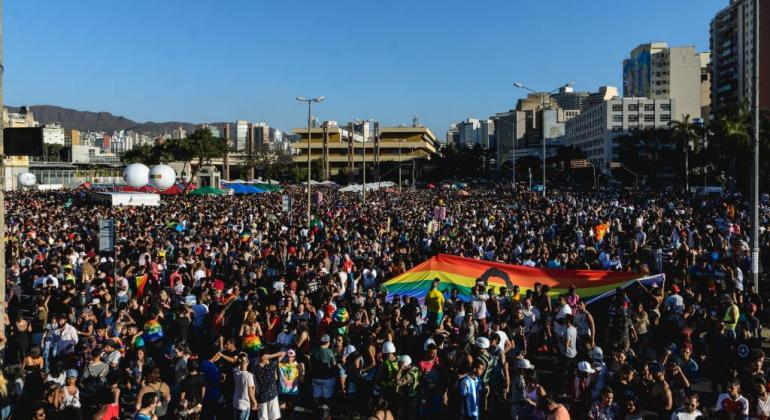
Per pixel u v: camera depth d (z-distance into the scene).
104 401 9.70
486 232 29.61
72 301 15.10
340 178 148.75
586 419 9.46
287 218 38.41
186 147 101.31
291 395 11.47
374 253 22.62
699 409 10.28
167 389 9.91
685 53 177.62
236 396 10.10
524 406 9.84
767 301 17.52
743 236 26.81
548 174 163.00
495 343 11.66
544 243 24.23
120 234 27.80
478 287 14.68
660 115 166.00
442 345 11.84
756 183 17.75
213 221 33.22
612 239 27.41
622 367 10.08
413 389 10.37
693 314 13.76
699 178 103.19
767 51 114.81
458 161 163.75
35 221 33.12
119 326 12.92
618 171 129.25
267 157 140.38
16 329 12.43
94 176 122.69
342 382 11.10
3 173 9.73
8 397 9.61
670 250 24.66
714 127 88.62
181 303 13.95
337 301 14.23
